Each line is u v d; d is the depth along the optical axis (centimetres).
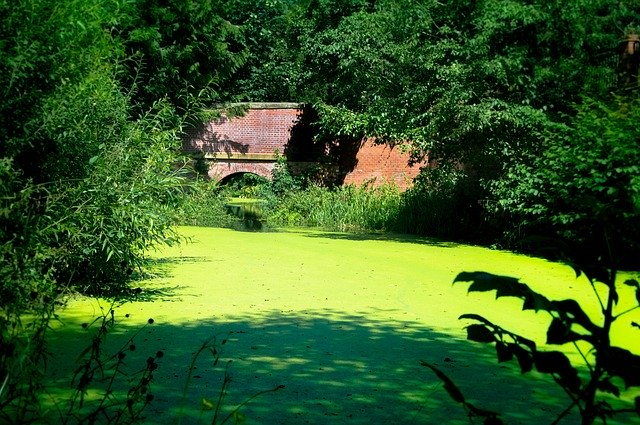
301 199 2225
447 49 1520
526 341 188
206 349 575
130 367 512
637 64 1417
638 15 1605
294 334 643
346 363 548
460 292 903
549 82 1463
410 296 864
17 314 414
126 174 832
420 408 444
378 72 1705
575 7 1434
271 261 1152
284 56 3186
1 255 536
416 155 1684
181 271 1012
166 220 863
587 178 1189
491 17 1454
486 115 1403
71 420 390
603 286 998
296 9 2725
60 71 744
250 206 2744
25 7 702
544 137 1364
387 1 1742
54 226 738
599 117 1278
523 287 172
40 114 725
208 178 2752
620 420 431
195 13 2631
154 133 900
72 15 754
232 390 467
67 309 704
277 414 423
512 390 490
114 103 879
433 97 1575
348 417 422
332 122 2162
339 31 2439
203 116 2658
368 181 2234
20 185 711
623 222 185
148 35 2316
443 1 1639
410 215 1872
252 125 2750
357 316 735
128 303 765
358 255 1278
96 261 799
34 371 322
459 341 635
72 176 779
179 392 457
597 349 176
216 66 2850
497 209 1480
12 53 697
